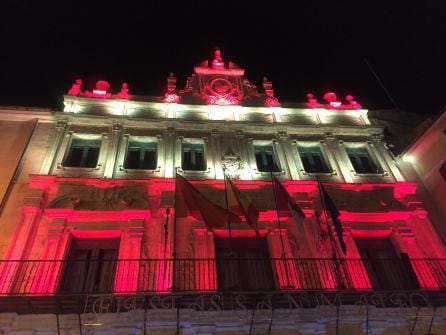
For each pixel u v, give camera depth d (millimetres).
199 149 15906
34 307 10055
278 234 13328
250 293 10375
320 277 12242
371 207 14539
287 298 10727
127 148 15297
